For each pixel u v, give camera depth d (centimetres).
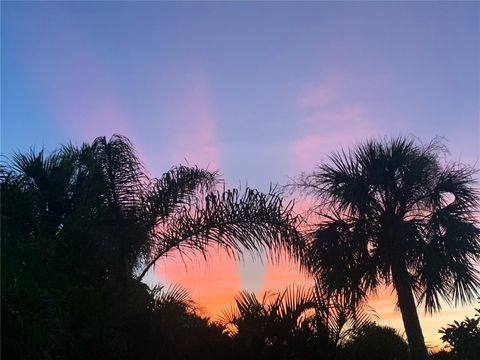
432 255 1351
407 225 1387
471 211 1405
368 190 1418
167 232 1112
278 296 1021
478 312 1252
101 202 1049
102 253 1002
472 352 1219
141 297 988
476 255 1366
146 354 915
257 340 973
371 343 1081
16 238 856
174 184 1109
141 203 1073
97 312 829
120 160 1075
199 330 968
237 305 1019
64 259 939
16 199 924
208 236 1108
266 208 1126
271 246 1118
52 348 688
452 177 1420
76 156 1191
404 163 1420
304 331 999
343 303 1087
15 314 601
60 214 1125
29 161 1179
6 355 605
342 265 1348
